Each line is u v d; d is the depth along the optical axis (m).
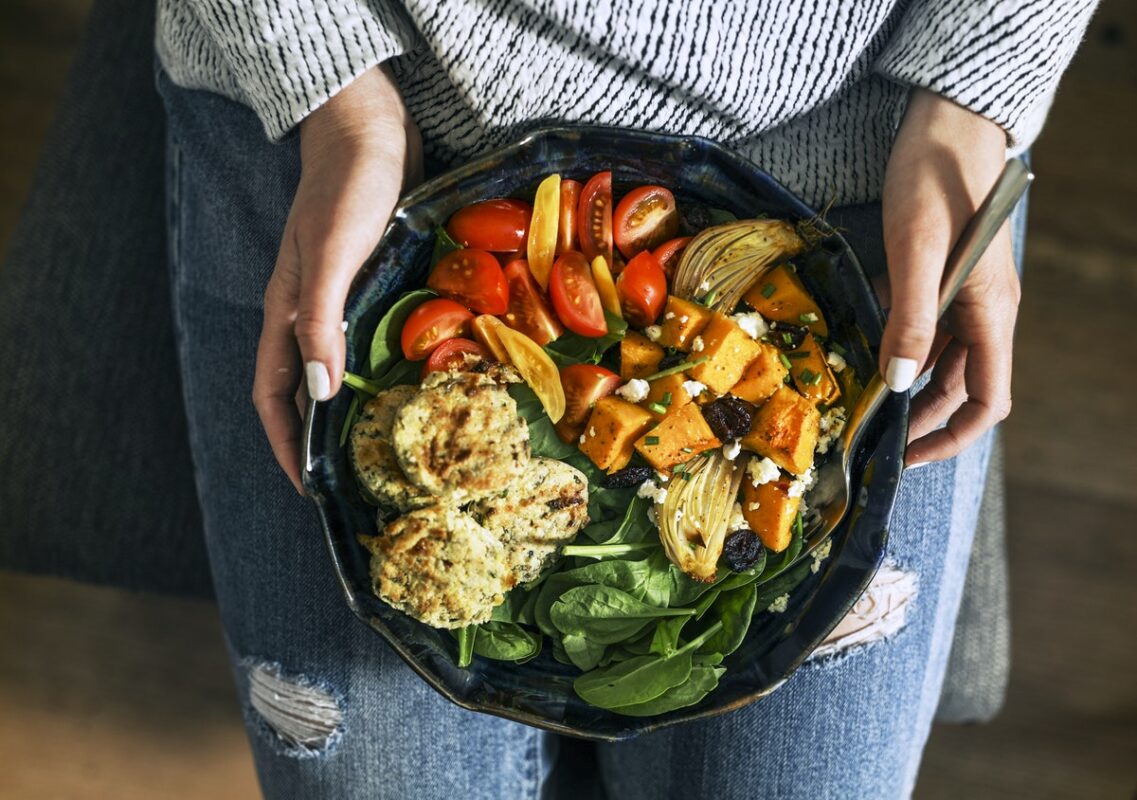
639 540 1.02
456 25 0.98
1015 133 1.01
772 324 1.01
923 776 1.89
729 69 0.99
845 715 1.22
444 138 1.11
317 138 1.04
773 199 0.98
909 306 0.93
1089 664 1.91
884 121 1.08
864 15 0.98
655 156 0.99
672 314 0.98
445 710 1.24
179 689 1.92
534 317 1.03
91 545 1.39
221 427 1.24
